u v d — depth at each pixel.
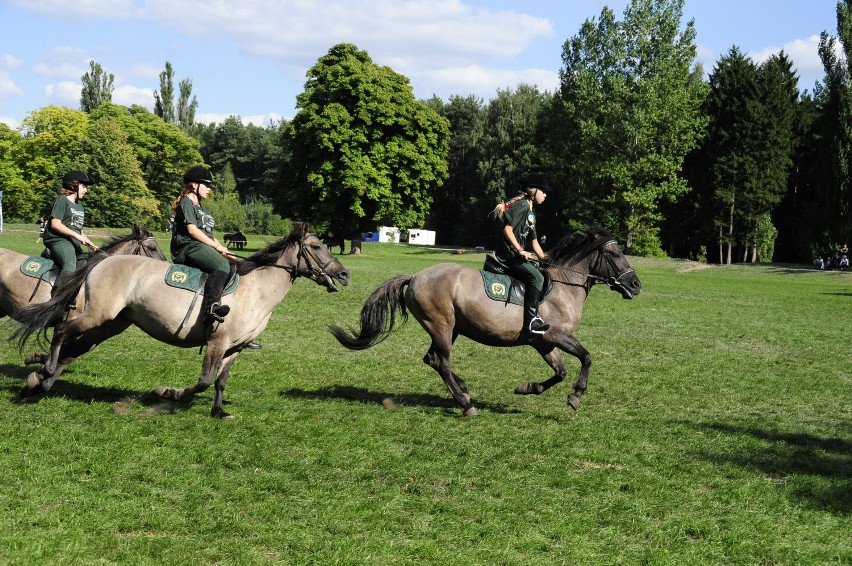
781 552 5.76
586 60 63.91
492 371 13.12
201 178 9.06
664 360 14.93
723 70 69.31
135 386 10.48
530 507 6.44
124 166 81.12
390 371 12.70
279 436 8.30
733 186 63.62
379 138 55.81
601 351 15.80
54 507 5.91
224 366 9.21
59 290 8.79
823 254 60.81
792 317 23.50
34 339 13.71
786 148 64.00
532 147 80.31
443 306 9.66
